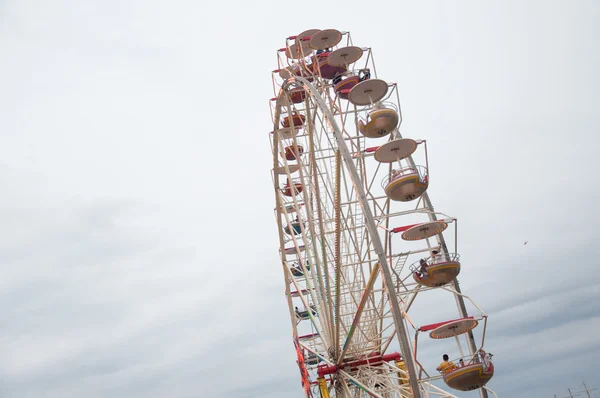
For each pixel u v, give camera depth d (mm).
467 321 25891
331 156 34344
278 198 38969
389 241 29328
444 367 27000
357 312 29266
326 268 30578
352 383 37406
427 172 30344
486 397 30141
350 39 35219
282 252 40469
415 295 28938
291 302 40906
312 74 35812
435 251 30312
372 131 31719
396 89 32281
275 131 38000
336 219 28031
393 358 37406
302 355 39125
